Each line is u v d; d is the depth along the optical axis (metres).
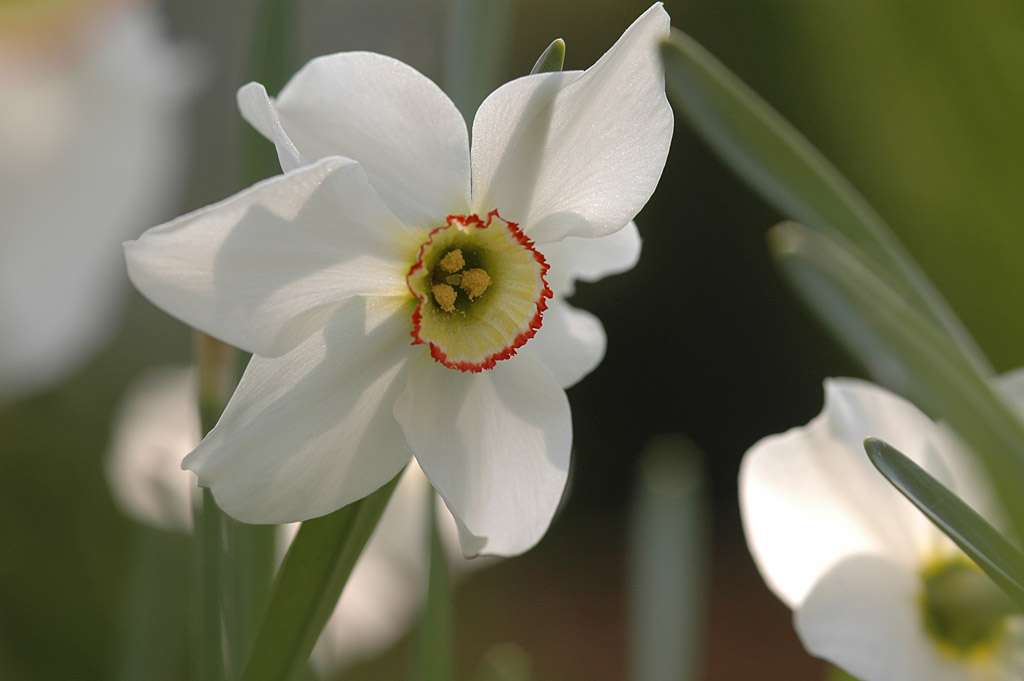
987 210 0.45
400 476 0.31
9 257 0.39
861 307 0.32
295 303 0.31
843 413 0.34
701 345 1.39
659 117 0.31
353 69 0.31
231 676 0.33
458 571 0.44
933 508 0.31
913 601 0.34
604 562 1.33
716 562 1.33
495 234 0.32
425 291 0.32
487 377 0.32
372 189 0.31
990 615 0.33
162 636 0.40
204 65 0.78
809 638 0.33
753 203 1.35
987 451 0.32
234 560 0.33
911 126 0.45
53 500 0.60
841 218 0.33
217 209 0.30
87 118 0.39
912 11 0.44
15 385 0.52
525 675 0.39
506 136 0.31
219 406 0.33
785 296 1.34
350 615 0.43
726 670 1.14
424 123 0.31
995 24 0.42
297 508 0.31
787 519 0.34
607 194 0.32
